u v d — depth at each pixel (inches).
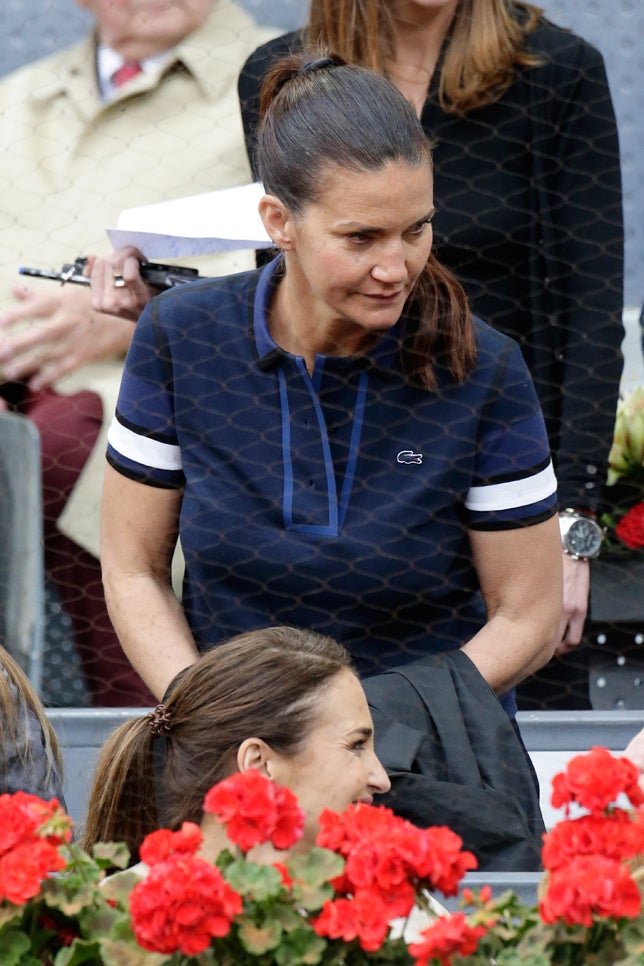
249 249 461.4
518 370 374.6
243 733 311.1
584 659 479.2
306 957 242.1
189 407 376.2
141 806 329.1
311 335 365.4
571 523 456.8
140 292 475.5
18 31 508.1
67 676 481.1
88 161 506.9
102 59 506.3
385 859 242.1
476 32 452.4
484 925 246.7
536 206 461.1
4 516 457.4
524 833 343.9
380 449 370.3
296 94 349.7
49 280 501.7
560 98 454.9
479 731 356.2
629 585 495.8
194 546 375.6
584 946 245.4
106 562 391.5
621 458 511.2
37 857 246.5
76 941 247.4
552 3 525.3
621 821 250.7
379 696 356.8
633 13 524.4
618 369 462.6
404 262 341.7
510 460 373.4
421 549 371.2
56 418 490.9
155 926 233.9
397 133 338.6
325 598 371.9
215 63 502.0
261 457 372.5
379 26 453.7
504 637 376.5
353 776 309.6
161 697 372.8
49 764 366.6
